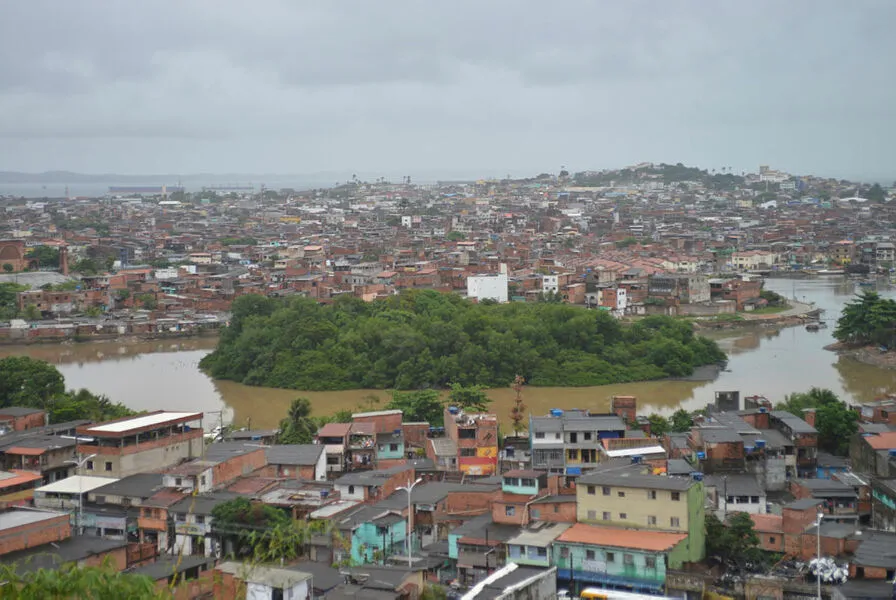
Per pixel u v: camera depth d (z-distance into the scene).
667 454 113.19
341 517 87.44
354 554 82.94
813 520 87.44
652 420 133.00
